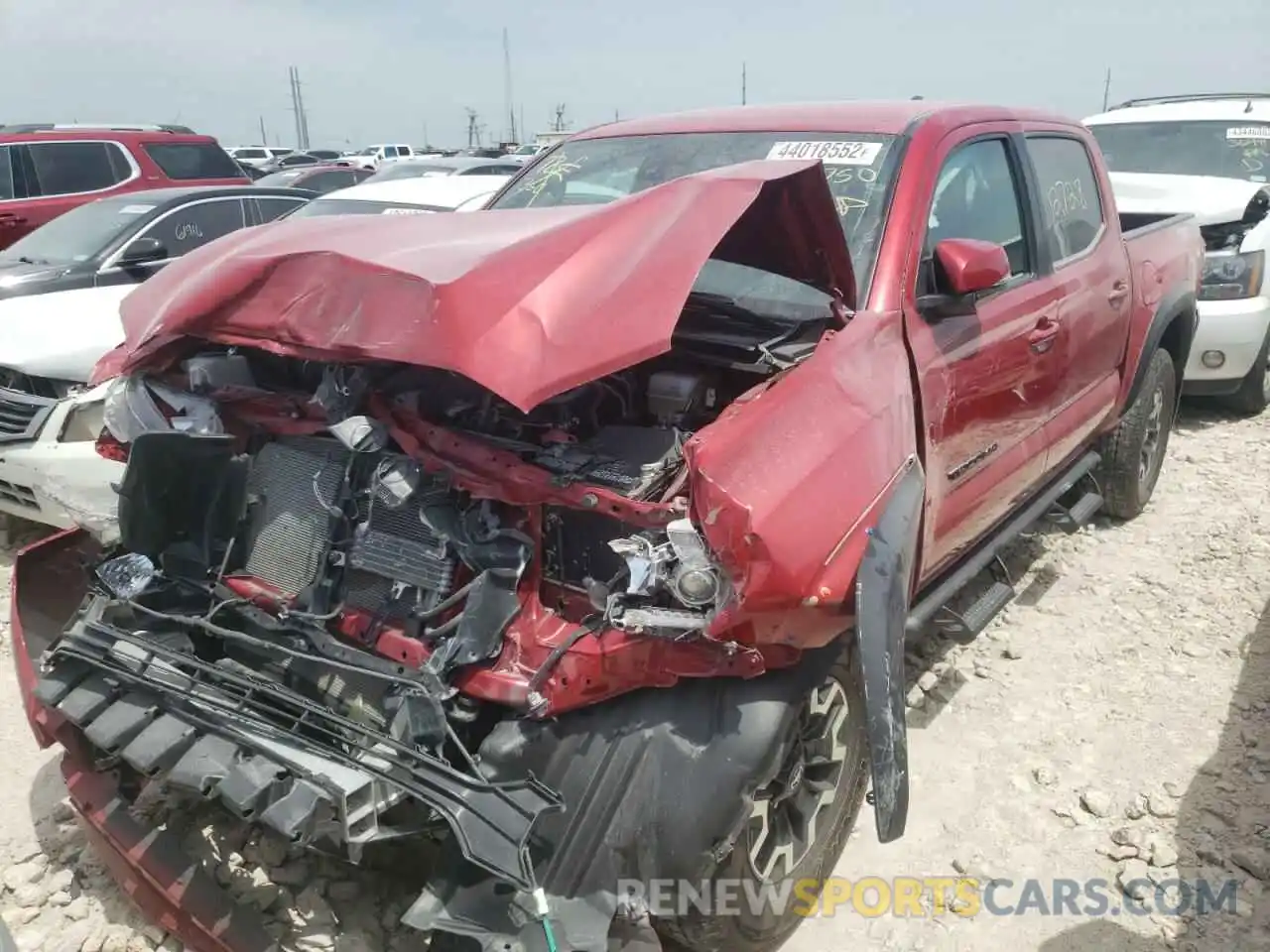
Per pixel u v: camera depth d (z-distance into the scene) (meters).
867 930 2.83
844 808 2.83
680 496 2.29
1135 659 4.19
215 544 2.84
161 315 2.78
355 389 2.66
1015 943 2.78
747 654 2.25
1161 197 7.30
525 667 2.33
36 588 3.02
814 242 2.78
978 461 3.52
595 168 3.97
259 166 29.55
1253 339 6.95
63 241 7.34
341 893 2.83
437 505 2.49
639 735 2.28
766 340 2.77
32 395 4.89
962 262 3.08
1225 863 3.04
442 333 2.22
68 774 2.79
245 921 2.51
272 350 2.57
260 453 2.83
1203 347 6.98
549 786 2.30
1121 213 6.04
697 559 2.16
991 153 3.82
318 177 16.45
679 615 2.18
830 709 2.71
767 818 2.53
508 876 2.04
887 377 2.81
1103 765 3.52
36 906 2.86
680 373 2.63
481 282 2.25
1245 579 4.87
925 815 3.29
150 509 2.72
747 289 3.07
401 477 2.48
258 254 2.67
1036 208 3.98
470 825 2.07
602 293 2.27
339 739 2.27
